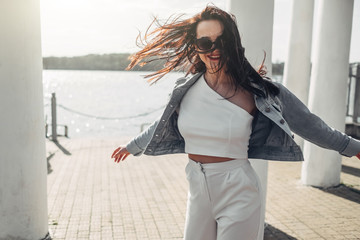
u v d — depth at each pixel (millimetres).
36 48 3617
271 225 4527
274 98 2062
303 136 2143
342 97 5809
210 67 2031
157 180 6625
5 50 3391
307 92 8398
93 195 5707
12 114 3502
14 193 3623
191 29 2125
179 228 4402
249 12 3682
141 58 2381
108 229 4348
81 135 18312
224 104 2008
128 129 20562
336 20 5645
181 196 5684
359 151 2070
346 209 5090
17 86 3482
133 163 7961
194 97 2092
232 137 1976
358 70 10383
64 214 4844
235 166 2018
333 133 2078
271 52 3836
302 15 8109
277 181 6531
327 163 6031
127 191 5941
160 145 2373
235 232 1978
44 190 3926
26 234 3740
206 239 2143
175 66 2326
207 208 2086
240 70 1971
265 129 2143
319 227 4465
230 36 1958
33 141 3682
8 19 3357
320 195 5719
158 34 2264
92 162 8023
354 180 6535
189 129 2064
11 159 3566
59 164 7828
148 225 4492
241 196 1999
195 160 2119
